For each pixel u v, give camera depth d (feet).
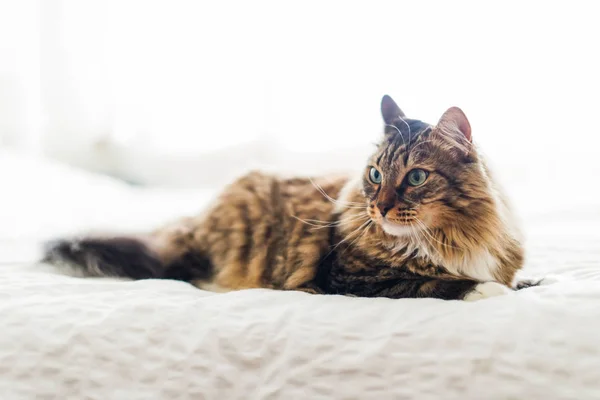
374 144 2.45
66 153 6.50
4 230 3.24
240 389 1.64
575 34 4.87
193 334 1.73
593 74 4.87
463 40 5.05
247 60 6.00
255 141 6.00
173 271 2.59
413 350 1.60
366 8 5.37
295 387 1.61
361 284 2.26
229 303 1.85
